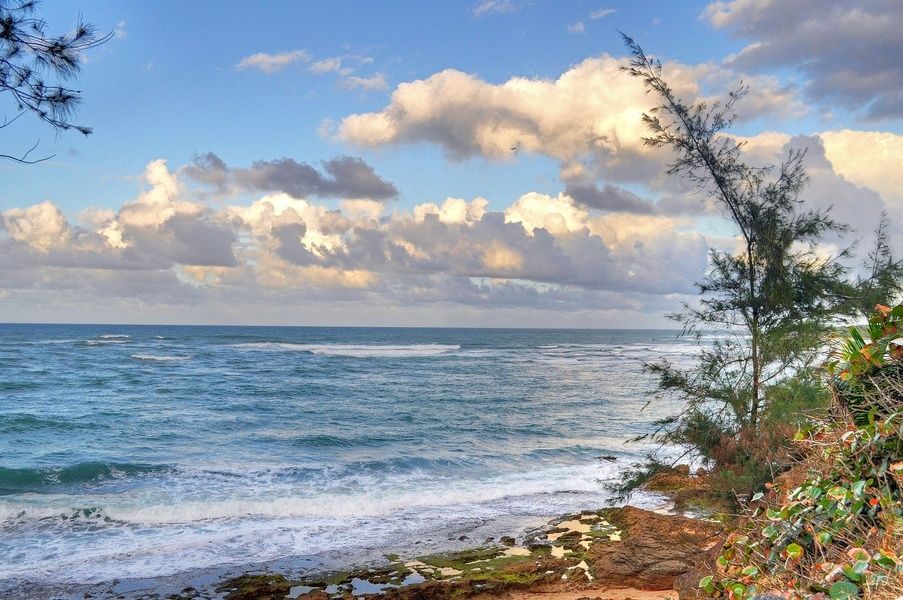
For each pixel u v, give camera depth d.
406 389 44.91
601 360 79.38
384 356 82.62
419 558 12.20
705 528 10.77
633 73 11.34
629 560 10.45
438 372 59.56
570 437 26.53
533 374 58.41
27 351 76.44
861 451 3.73
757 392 10.66
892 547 3.20
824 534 3.59
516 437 26.52
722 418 10.92
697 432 10.82
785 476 5.86
